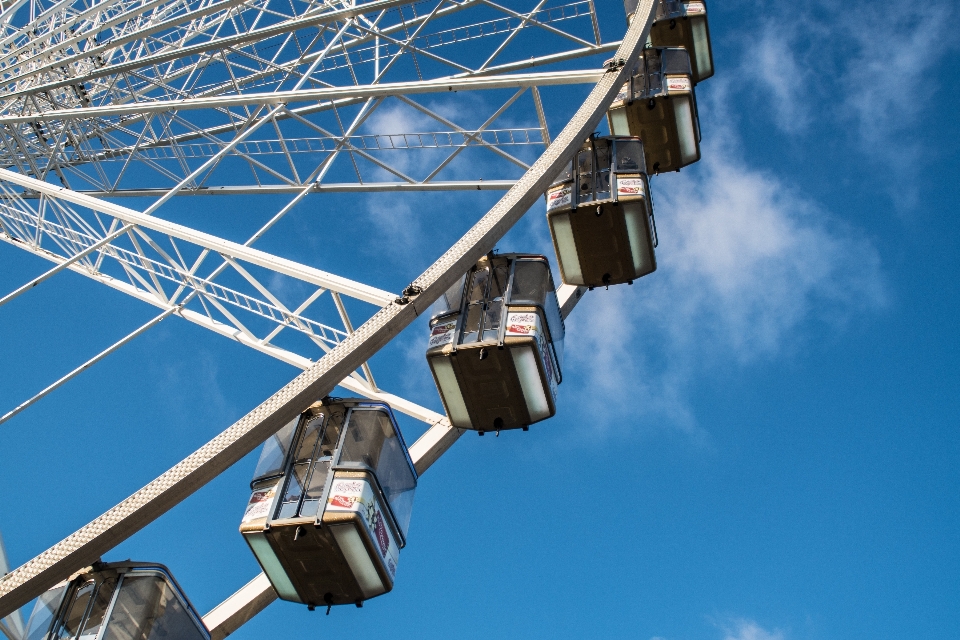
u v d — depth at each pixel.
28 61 20.36
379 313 9.10
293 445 9.59
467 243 9.57
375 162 16.77
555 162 10.46
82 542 7.68
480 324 10.79
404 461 10.17
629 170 12.34
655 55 15.04
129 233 15.02
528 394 10.74
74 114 19.02
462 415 11.03
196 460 8.14
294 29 17.19
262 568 9.41
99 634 8.56
